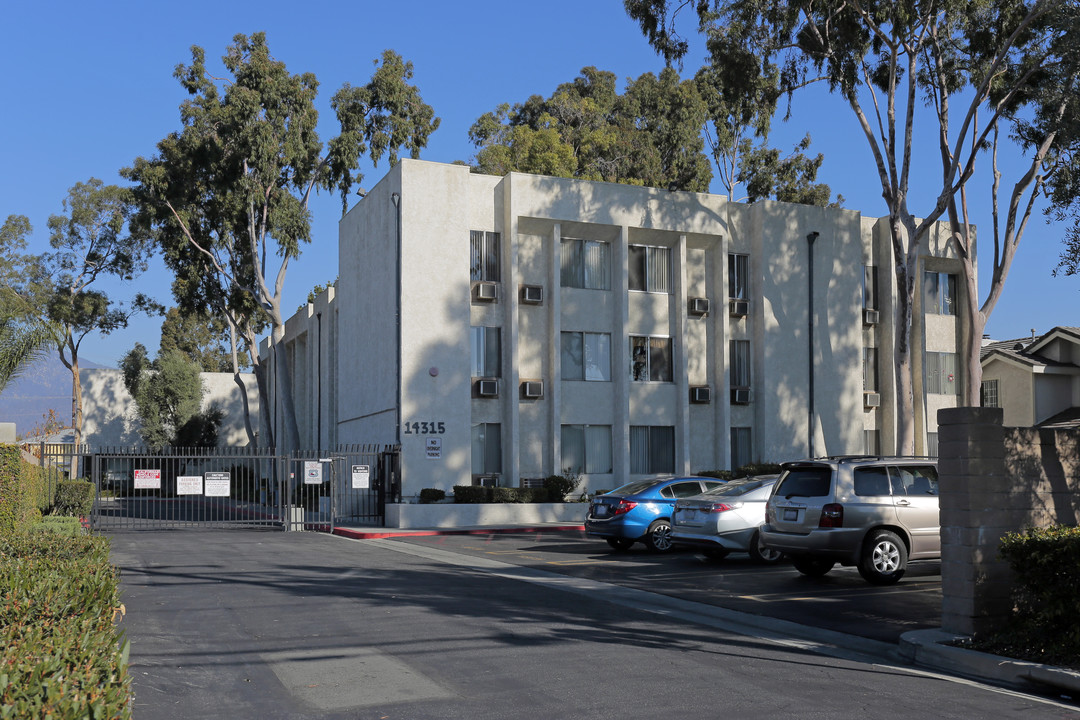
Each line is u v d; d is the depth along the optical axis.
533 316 32.59
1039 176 28.62
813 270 35.62
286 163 40.69
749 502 17.86
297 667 8.67
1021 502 10.20
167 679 8.16
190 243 45.94
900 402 29.17
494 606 12.44
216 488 27.30
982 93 26.23
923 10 27.52
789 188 57.56
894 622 11.34
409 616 11.51
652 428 33.78
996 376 36.59
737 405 35.00
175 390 60.16
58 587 6.69
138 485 27.05
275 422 60.06
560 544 23.06
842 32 28.00
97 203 61.50
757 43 29.38
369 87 42.16
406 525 28.66
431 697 7.58
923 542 14.85
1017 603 9.94
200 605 12.37
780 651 9.73
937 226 37.12
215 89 41.31
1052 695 8.12
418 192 30.89
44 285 60.16
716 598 13.37
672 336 34.28
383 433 32.06
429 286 30.80
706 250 35.31
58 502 29.14
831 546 14.47
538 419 32.34
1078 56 19.94
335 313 44.06
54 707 3.60
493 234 32.31
